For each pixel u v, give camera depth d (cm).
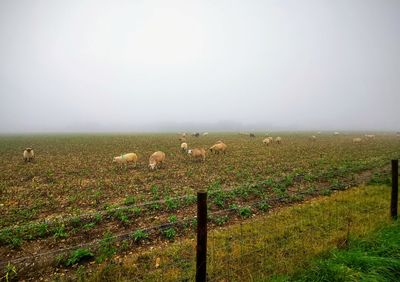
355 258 649
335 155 3017
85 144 5172
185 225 1056
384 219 963
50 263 798
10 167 2506
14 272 741
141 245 918
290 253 773
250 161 2639
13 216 1180
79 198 1452
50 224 1055
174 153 3394
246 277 663
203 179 1867
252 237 905
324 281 585
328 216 1061
